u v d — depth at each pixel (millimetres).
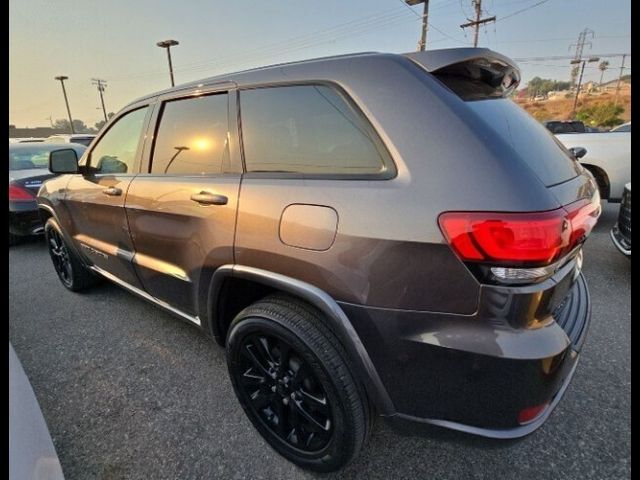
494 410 1219
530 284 1138
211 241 1765
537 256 1109
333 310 1361
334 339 1442
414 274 1206
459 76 1455
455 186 1160
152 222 2158
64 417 2023
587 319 1600
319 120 1478
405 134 1267
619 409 1937
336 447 1503
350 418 1443
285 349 1592
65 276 3686
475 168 1157
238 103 1768
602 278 3459
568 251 1237
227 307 1929
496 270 1117
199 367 2414
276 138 1612
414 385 1304
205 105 1932
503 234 1098
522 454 1709
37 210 5113
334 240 1339
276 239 1498
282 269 1494
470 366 1182
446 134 1217
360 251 1284
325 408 1514
